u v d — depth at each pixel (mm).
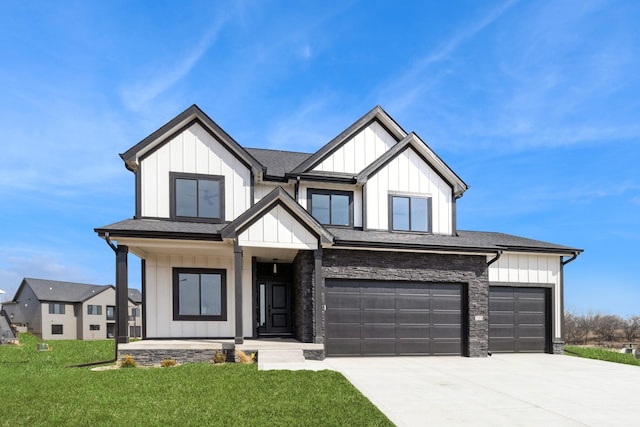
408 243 14055
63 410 7348
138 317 55844
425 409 7645
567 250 16953
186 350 12461
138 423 6688
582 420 7234
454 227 16406
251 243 12719
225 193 15000
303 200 15469
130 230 12453
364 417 6984
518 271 16859
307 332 13188
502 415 7414
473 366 12406
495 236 18359
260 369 10508
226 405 7543
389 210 15789
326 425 6605
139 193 14375
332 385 8844
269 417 6945
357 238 14117
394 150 15891
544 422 7090
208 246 13508
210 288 14961
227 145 15125
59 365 13188
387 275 14172
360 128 16516
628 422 7160
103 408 7457
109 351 19219
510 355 15727
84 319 51594
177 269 14797
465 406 7902
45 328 48656
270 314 15711
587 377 10961
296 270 14898
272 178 15508
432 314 14555
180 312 14641
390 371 11195
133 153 14188
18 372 11250
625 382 10352
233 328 14898
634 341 36938
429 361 13203
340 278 13844
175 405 7590
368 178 15805
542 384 9977
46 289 50750
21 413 7207
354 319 13938
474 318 14664
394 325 14219
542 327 16938
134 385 9023
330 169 16047
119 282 12680
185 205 14648
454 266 14766
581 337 38625
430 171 16438
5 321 32781
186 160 14844
